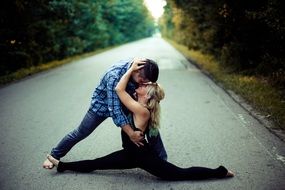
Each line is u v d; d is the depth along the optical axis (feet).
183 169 12.73
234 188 12.31
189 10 63.00
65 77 42.88
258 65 38.04
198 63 56.80
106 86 12.52
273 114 21.49
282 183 12.66
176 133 18.83
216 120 21.30
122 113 12.00
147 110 11.94
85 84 36.42
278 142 17.10
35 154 16.02
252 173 13.55
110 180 13.15
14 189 12.51
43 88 34.60
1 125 20.99
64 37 76.18
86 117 13.25
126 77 11.73
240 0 41.19
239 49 40.34
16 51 51.24
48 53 66.85
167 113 23.25
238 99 27.27
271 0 30.01
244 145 16.74
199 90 31.76
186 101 26.94
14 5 49.90
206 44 63.21
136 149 12.35
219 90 31.73
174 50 104.47
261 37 38.14
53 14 59.36
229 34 45.78
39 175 13.67
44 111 24.49
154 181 13.01
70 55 81.87
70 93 31.24
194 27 74.74
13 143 17.61
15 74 47.39
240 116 22.12
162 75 42.70
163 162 12.57
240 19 41.09
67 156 15.66
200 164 14.57
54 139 18.20
